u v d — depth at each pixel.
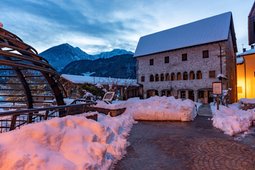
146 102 13.61
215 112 14.03
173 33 33.44
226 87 25.16
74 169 3.48
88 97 16.61
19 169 2.96
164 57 31.94
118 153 5.40
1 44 4.66
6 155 3.05
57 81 7.61
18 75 7.79
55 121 4.32
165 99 14.59
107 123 7.88
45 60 6.50
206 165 4.90
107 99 14.09
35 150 3.42
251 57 29.61
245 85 30.05
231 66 29.30
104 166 4.31
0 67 7.71
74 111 7.29
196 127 9.84
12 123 5.18
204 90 27.45
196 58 28.34
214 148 6.29
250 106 15.34
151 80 33.53
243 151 5.99
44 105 9.95
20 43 5.73
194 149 6.20
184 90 29.45
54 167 3.27
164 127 9.86
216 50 26.44
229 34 28.50
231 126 8.88
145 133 8.47
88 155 4.02
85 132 4.68
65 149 3.95
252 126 10.23
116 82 28.62
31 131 3.65
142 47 35.84
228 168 4.71
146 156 5.54
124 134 7.81
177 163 5.03
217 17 29.58
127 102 13.95
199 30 29.86
